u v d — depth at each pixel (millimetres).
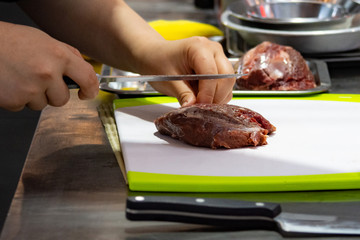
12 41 1154
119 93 1654
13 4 4066
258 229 940
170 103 1601
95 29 1689
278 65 1750
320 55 2012
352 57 1982
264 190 1077
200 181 1076
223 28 2488
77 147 1298
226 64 1431
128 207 955
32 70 1141
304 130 1360
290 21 1997
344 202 1033
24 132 2781
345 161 1171
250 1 2262
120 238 913
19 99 1157
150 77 1331
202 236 919
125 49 1621
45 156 1241
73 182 1114
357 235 902
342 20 2021
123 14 1675
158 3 3367
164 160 1179
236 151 1234
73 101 1665
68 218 974
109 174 1153
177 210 947
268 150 1236
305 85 1730
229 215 939
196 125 1256
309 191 1084
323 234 900
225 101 1436
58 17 1740
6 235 918
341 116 1458
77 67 1183
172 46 1479
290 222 924
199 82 1379
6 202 2420
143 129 1384
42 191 1072
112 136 1370
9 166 2615
